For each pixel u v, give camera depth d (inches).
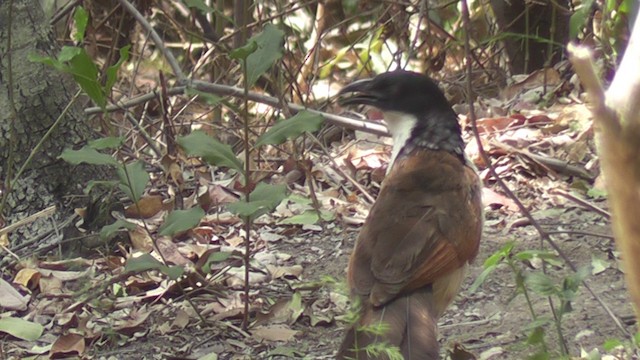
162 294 382.9
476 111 549.6
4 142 418.6
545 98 557.0
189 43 647.1
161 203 439.5
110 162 352.2
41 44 418.6
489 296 379.2
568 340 342.3
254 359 342.3
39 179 419.2
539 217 440.8
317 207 436.5
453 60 663.8
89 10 617.0
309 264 411.8
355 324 294.8
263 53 350.9
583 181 468.4
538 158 478.9
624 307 362.9
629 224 182.9
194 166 503.8
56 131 419.2
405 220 314.7
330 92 673.6
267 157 523.2
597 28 564.4
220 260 359.3
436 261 306.8
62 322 366.0
